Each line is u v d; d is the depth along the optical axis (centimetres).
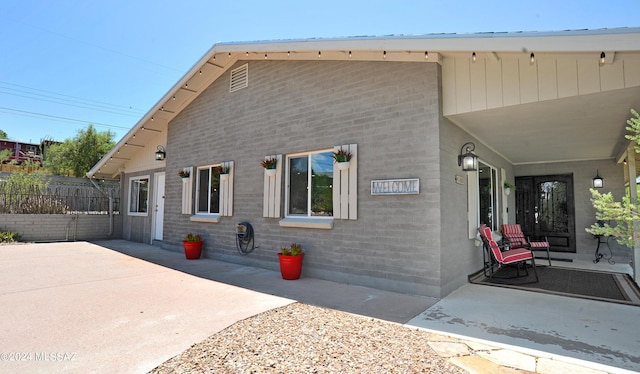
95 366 260
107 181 1595
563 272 675
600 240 829
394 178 511
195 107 904
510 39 366
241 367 260
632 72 367
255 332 332
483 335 335
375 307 425
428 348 301
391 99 523
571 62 402
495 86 452
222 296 466
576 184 881
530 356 287
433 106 483
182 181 917
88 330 335
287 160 672
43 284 520
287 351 290
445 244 487
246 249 726
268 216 682
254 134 734
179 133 952
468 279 583
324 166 614
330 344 306
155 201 1075
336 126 587
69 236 1140
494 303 446
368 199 538
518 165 955
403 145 506
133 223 1174
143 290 493
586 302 453
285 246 652
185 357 276
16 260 722
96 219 1201
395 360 276
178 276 598
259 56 680
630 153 622
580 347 306
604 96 403
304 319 374
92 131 2089
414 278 486
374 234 528
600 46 321
